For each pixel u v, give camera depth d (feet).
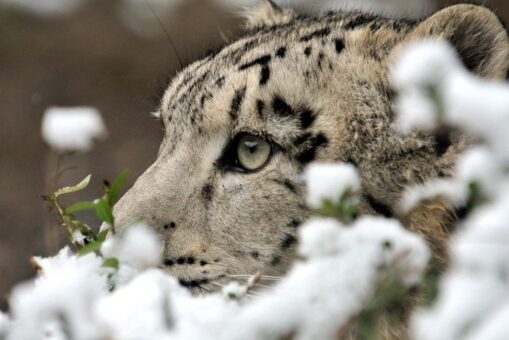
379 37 31.24
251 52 31.81
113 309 21.17
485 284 17.33
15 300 23.08
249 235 30.22
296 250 29.96
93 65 93.76
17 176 75.92
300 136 29.94
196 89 31.76
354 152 29.71
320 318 20.42
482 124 17.49
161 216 30.53
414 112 19.01
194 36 96.48
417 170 29.14
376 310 21.88
